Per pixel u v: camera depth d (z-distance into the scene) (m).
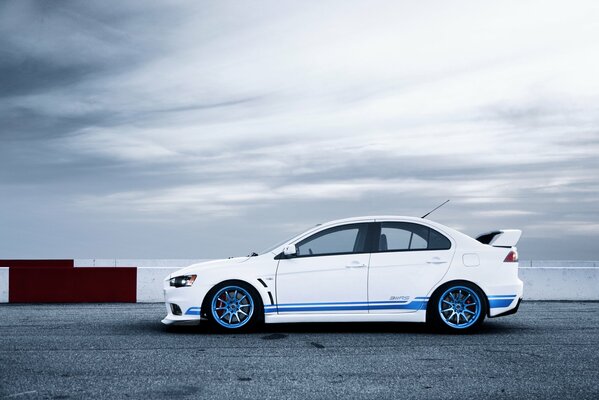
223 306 8.73
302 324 9.59
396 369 6.21
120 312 11.43
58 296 13.56
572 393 5.27
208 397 5.14
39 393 5.25
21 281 13.52
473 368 6.25
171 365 6.39
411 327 9.27
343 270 8.65
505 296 8.67
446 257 8.72
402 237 8.84
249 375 5.93
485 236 9.39
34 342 7.82
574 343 7.76
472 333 8.62
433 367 6.30
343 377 5.86
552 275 14.14
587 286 14.12
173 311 8.88
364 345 7.62
